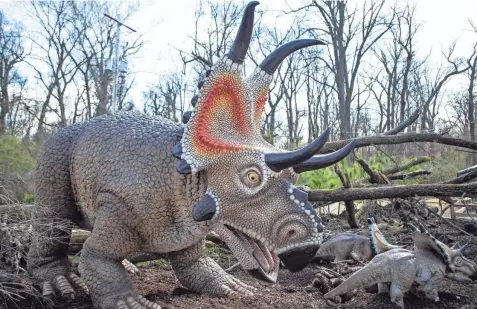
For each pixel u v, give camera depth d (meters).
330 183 6.67
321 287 3.70
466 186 4.69
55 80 21.17
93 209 3.20
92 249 3.00
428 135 5.84
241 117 2.70
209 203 2.62
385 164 8.07
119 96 18.67
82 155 3.23
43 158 3.45
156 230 2.96
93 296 2.95
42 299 3.29
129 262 4.33
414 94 27.61
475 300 3.52
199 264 3.56
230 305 3.20
